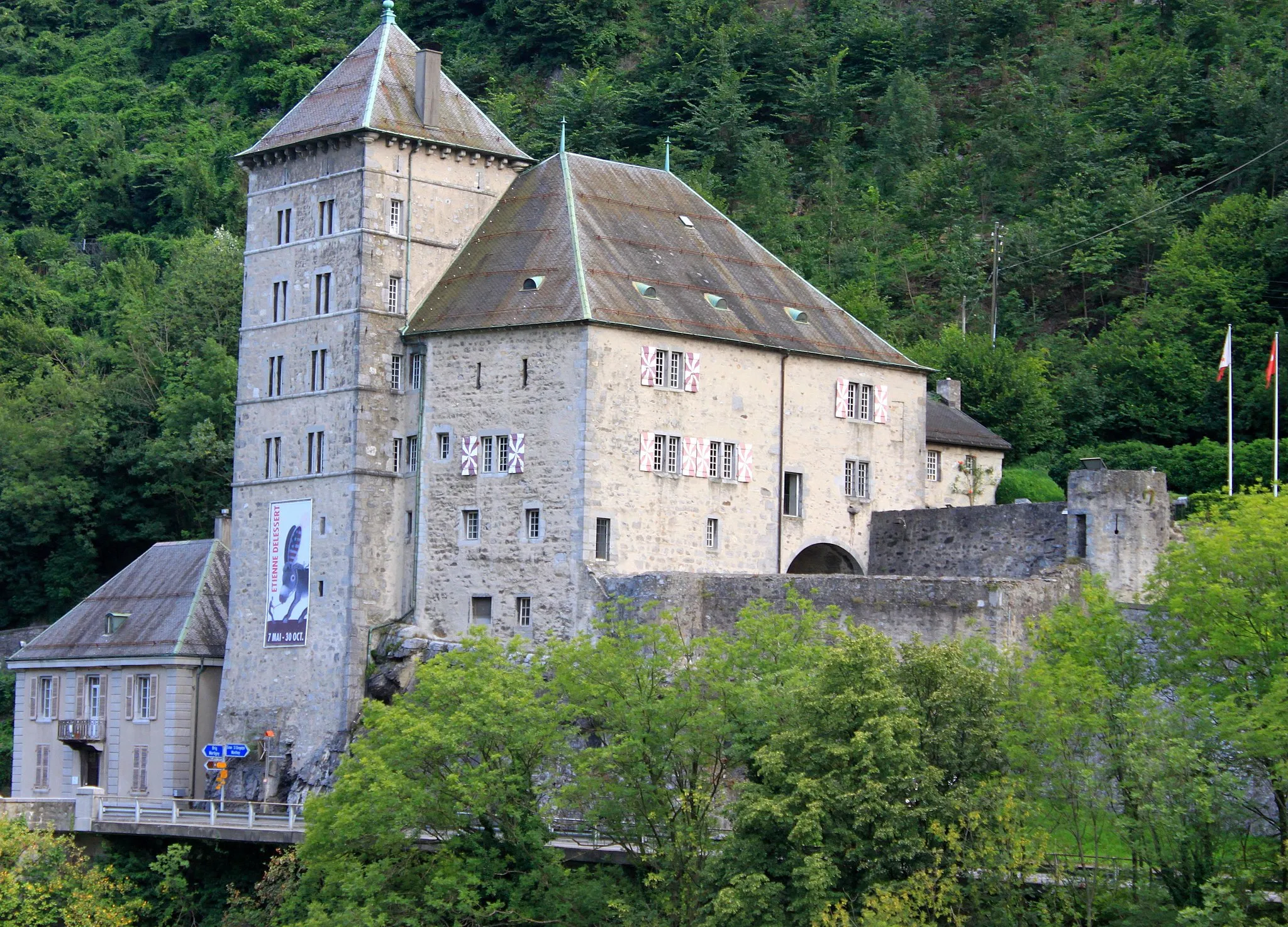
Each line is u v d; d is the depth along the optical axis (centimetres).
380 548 10400
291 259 10844
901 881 6681
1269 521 7562
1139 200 16038
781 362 10631
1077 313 15900
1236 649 7412
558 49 19575
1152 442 13738
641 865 7719
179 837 9388
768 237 16562
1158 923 6712
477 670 8156
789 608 9100
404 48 11044
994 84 19038
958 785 6931
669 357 10206
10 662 11800
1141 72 17888
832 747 6894
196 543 11938
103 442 14512
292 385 10744
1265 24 18200
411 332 10462
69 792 11475
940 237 16900
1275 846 7144
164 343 15675
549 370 9988
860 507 10862
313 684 10394
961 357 13788
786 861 6950
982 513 10088
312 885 8100
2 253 18450
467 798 7638
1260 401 13350
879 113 18638
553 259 10319
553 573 9844
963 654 7406
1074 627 7788
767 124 18850
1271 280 14550
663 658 7912
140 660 11169
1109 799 7144
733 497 10362
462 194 10812
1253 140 16262
